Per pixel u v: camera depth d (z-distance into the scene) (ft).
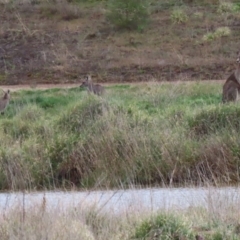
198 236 100.73
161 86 297.33
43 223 103.19
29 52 442.50
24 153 171.22
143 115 193.88
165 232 101.50
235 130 174.19
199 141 170.40
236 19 476.13
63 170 167.63
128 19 466.70
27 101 279.69
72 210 113.39
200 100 252.83
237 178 152.35
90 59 419.33
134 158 163.73
